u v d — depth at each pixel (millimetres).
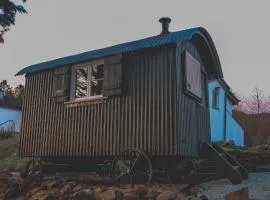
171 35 10422
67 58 12555
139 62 10664
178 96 9914
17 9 15891
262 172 13539
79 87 12055
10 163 17391
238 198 6520
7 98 39094
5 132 26750
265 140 29109
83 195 8000
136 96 10508
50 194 8516
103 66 11414
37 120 12938
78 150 11492
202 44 12086
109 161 11656
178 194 8148
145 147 10023
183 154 9844
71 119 11930
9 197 9812
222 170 10758
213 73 13492
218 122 22578
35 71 13359
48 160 12781
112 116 10906
